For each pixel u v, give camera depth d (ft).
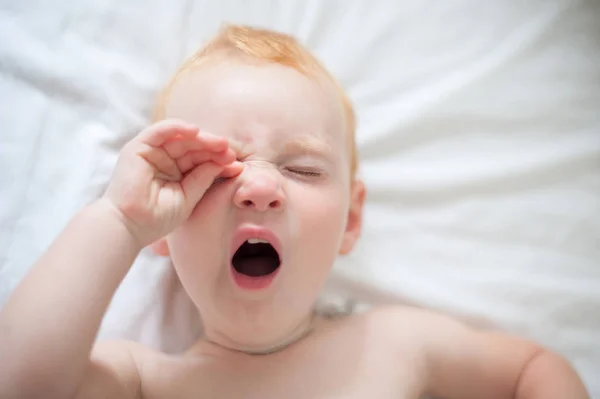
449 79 1.98
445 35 2.01
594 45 2.01
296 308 1.55
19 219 1.77
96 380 1.49
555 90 1.97
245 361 1.63
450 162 1.94
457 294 1.85
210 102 1.51
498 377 1.67
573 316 1.83
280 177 1.49
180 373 1.61
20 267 1.74
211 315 1.58
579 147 1.93
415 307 1.83
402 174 1.92
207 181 1.47
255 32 1.74
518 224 1.89
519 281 1.85
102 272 1.36
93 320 1.33
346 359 1.64
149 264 1.81
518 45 1.99
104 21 1.88
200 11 1.93
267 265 1.61
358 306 1.85
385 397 1.60
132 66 1.88
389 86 1.98
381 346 1.66
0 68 1.84
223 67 1.56
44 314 1.30
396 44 2.00
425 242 1.89
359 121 1.96
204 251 1.49
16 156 1.80
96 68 1.85
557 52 2.00
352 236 1.76
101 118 1.85
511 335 1.74
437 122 1.96
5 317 1.31
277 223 1.47
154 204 1.42
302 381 1.60
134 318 1.76
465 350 1.68
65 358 1.30
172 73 1.89
